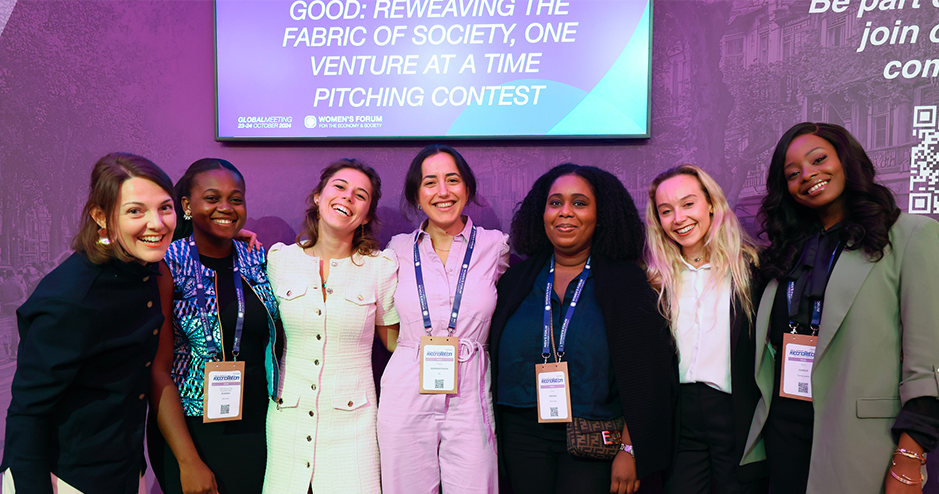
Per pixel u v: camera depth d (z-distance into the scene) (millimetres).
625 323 1677
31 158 2525
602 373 1677
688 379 1699
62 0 2500
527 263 1947
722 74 2355
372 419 1802
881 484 1451
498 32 2367
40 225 2537
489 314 1854
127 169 1319
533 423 1750
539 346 1744
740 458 1645
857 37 2281
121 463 1413
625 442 1631
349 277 1821
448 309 1816
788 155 1678
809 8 2293
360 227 1911
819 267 1622
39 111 2518
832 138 1610
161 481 1678
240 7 2424
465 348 1787
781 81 2326
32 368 1250
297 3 2418
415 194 1940
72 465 1328
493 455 1781
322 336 1752
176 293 1686
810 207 1702
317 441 1713
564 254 1876
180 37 2508
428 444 1760
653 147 2391
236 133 2467
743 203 2365
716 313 1704
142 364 1458
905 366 1433
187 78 2516
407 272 1896
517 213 2088
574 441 1634
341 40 2414
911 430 1392
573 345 1709
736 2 2336
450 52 2389
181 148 2531
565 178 1833
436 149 1920
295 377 1752
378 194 1924
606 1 2318
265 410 1782
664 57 2375
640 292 1733
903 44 2264
